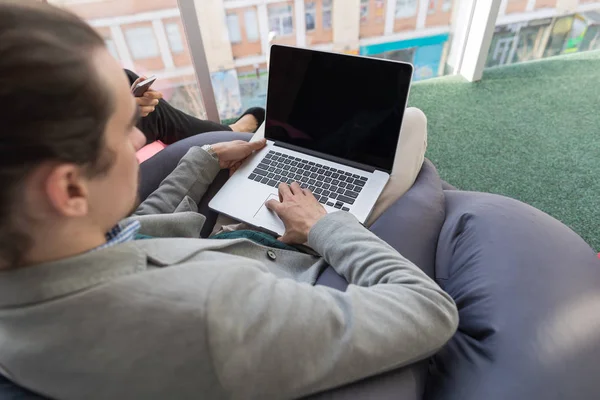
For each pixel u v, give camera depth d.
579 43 1.91
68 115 0.29
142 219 0.67
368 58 0.83
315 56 0.88
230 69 1.66
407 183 0.90
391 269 0.55
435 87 1.84
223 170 0.98
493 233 0.73
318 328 0.42
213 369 0.36
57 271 0.33
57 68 0.28
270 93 0.95
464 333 0.64
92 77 0.30
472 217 0.79
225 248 0.62
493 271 0.67
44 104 0.27
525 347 0.56
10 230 0.30
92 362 0.34
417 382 0.55
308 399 0.48
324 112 0.91
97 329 0.34
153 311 0.35
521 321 0.59
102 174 0.33
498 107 1.71
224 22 1.52
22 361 0.35
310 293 0.45
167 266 0.40
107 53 0.33
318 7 1.55
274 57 0.92
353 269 0.58
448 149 1.55
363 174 0.90
